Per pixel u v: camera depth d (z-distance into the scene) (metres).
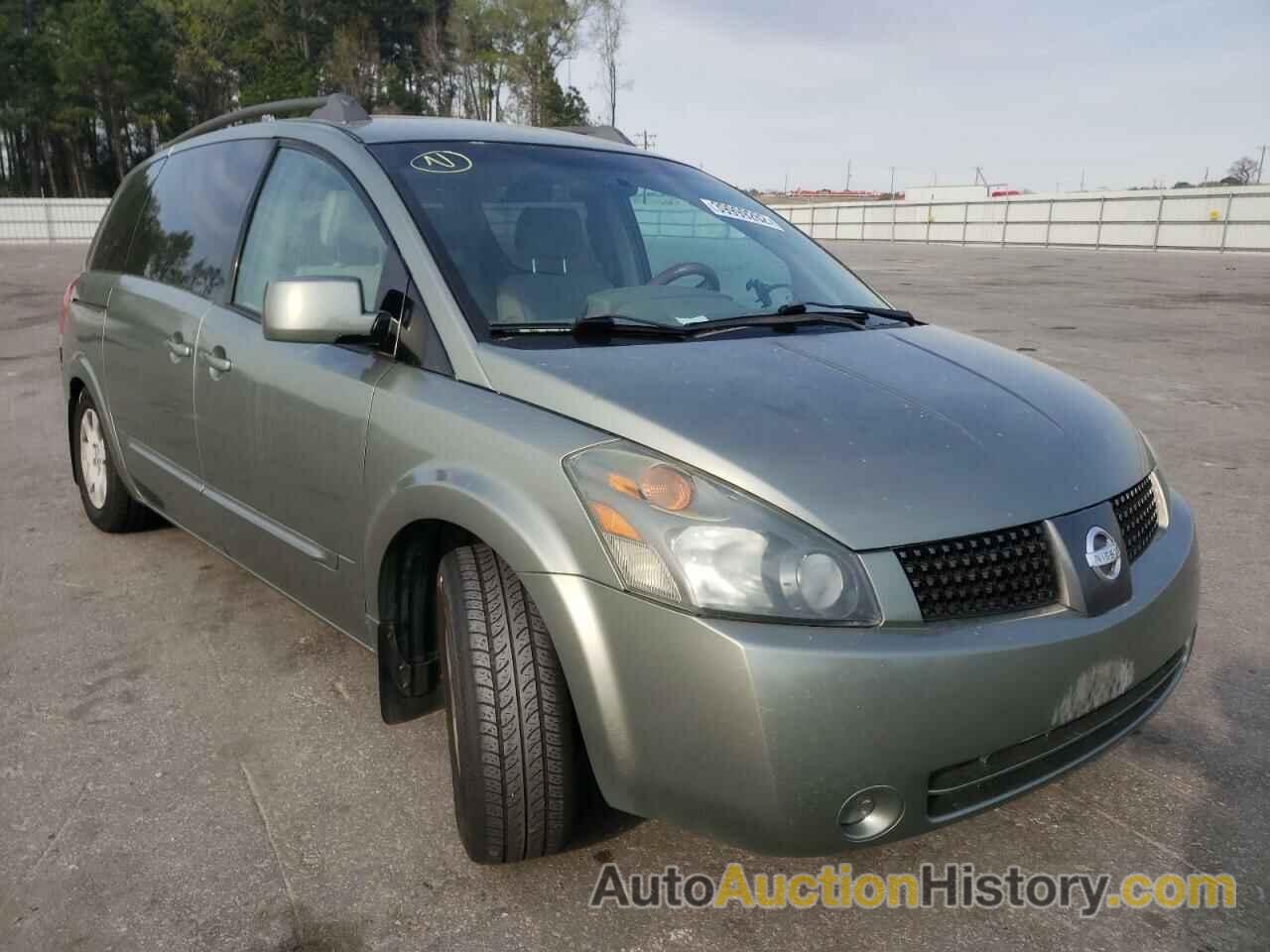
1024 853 2.47
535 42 57.78
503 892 2.30
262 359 3.02
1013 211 36.88
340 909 2.24
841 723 1.86
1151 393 8.25
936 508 2.02
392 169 2.92
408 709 2.65
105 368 4.16
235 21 63.75
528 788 2.19
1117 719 2.24
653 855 2.44
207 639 3.61
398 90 64.94
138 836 2.49
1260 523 4.96
